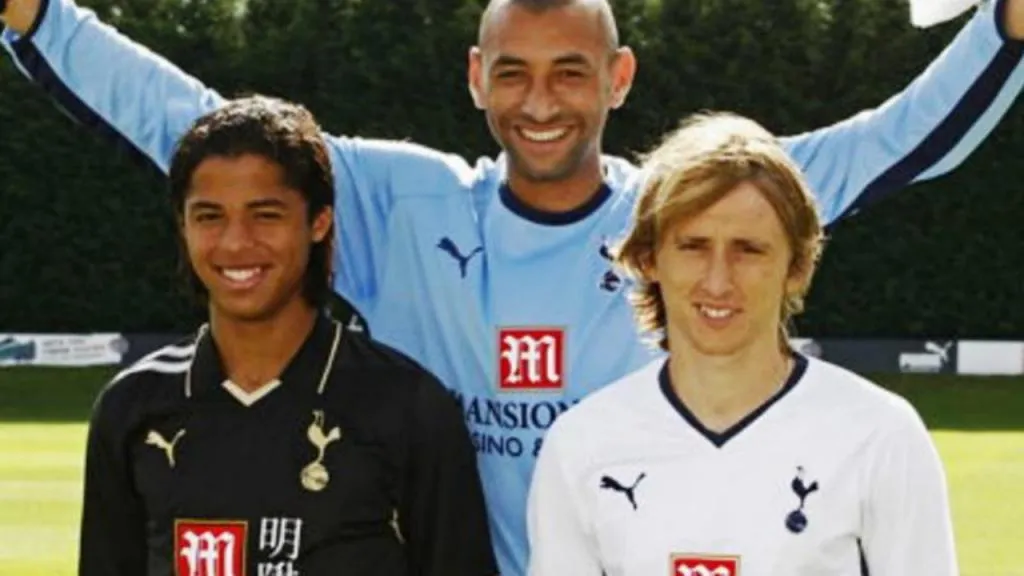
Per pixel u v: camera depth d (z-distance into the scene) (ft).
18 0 17.69
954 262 74.28
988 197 73.72
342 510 15.11
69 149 73.92
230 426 15.37
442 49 72.08
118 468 15.67
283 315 15.47
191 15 72.28
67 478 47.57
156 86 17.87
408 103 72.49
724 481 14.52
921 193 73.87
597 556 15.05
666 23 71.67
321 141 15.78
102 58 17.88
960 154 17.44
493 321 17.08
